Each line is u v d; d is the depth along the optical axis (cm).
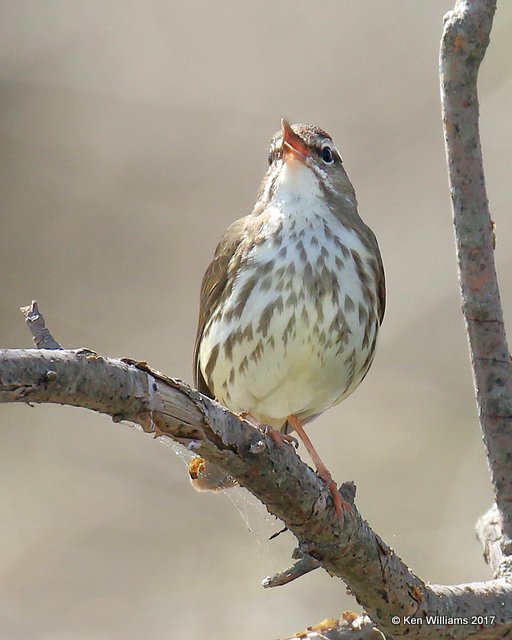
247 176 1708
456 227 711
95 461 1477
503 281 1531
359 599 669
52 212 1697
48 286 1666
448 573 1334
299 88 1700
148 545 1395
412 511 1421
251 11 1736
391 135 1644
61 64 1725
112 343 1617
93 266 1677
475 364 721
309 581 1312
